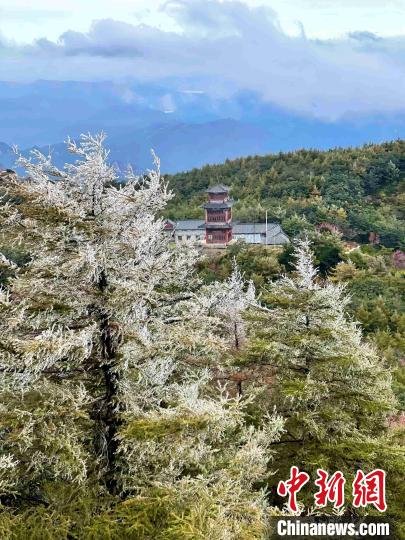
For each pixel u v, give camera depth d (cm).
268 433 809
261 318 1060
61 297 721
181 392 729
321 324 1024
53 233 709
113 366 740
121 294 700
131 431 646
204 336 738
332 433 1001
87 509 671
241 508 625
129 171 756
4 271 744
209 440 763
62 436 646
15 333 712
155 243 802
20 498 725
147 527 645
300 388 930
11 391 685
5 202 701
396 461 955
